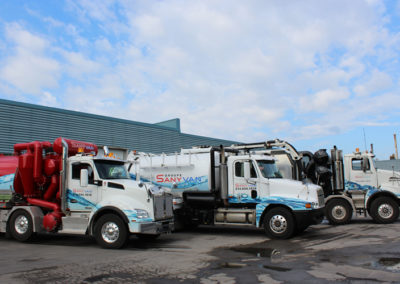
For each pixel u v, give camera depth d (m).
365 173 14.38
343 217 13.91
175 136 29.69
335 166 14.73
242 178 11.59
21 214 10.33
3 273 6.47
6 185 10.80
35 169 10.34
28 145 10.59
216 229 13.45
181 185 12.57
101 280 5.95
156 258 7.76
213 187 12.06
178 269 6.66
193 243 9.98
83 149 10.45
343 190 14.64
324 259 7.31
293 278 5.86
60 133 20.52
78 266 7.01
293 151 14.16
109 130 23.78
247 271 6.43
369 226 13.05
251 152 13.58
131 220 8.85
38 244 10.06
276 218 10.55
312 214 10.26
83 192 9.87
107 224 9.26
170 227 10.02
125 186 9.48
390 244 8.99
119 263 7.26
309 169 14.89
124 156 15.42
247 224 11.34
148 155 13.76
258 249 8.79
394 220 13.60
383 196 13.97
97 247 9.43
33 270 6.70
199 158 12.46
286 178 12.20
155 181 13.07
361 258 7.32
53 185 10.28
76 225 9.66
